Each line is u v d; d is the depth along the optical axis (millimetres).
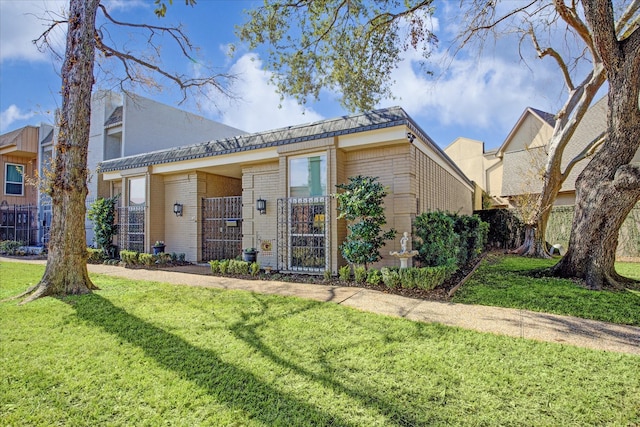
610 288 6789
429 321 4773
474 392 2852
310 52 10164
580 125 18125
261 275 8805
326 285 7484
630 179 6566
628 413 2547
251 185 10836
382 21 8953
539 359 3471
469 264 10133
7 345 3951
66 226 6766
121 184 14531
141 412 2625
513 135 24859
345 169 8992
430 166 10727
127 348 3850
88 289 6922
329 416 2547
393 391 2881
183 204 12562
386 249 8438
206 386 2992
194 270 10188
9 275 9078
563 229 14297
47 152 19438
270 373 3215
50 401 2795
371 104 11164
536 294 6344
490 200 26688
